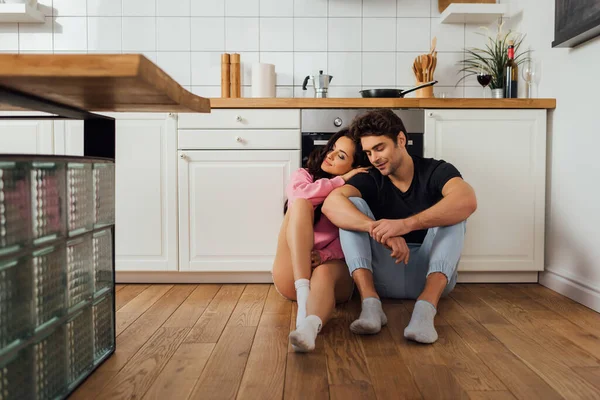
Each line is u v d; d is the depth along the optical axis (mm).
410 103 2670
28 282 1118
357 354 1638
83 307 1410
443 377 1444
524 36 3004
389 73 3322
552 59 2668
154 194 2715
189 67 3309
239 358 1603
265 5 3301
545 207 2754
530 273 2781
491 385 1388
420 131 2684
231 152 2701
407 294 2248
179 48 3303
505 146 2695
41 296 1179
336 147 2400
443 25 3309
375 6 3307
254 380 1424
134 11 3289
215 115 2693
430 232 2148
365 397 1311
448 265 1891
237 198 2711
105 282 1580
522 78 2969
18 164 1071
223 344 1741
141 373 1479
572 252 2473
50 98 1343
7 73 1005
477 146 2695
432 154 2689
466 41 3312
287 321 2025
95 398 1309
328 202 2061
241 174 2705
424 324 1748
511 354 1638
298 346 1573
